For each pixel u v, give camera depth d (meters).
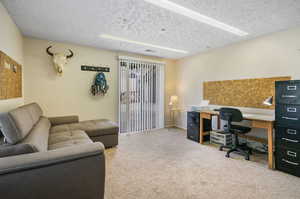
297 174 2.08
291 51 2.64
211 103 4.04
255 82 3.12
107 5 2.00
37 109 2.62
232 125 3.08
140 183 1.91
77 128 2.87
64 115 3.57
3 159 1.09
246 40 3.27
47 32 2.92
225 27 2.65
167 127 5.13
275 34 2.83
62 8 2.08
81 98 3.76
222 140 3.28
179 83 5.11
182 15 2.24
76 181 1.27
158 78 4.93
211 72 4.04
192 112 3.74
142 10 2.12
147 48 3.92
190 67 4.70
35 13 2.21
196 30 2.78
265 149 2.95
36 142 1.49
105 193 1.71
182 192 1.74
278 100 2.30
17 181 1.06
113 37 3.17
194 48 3.89
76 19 2.39
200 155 2.81
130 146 3.25
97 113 3.97
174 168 2.30
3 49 1.96
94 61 3.88
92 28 2.73
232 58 3.54
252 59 3.18
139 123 4.59
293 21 2.39
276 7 2.00
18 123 1.46
